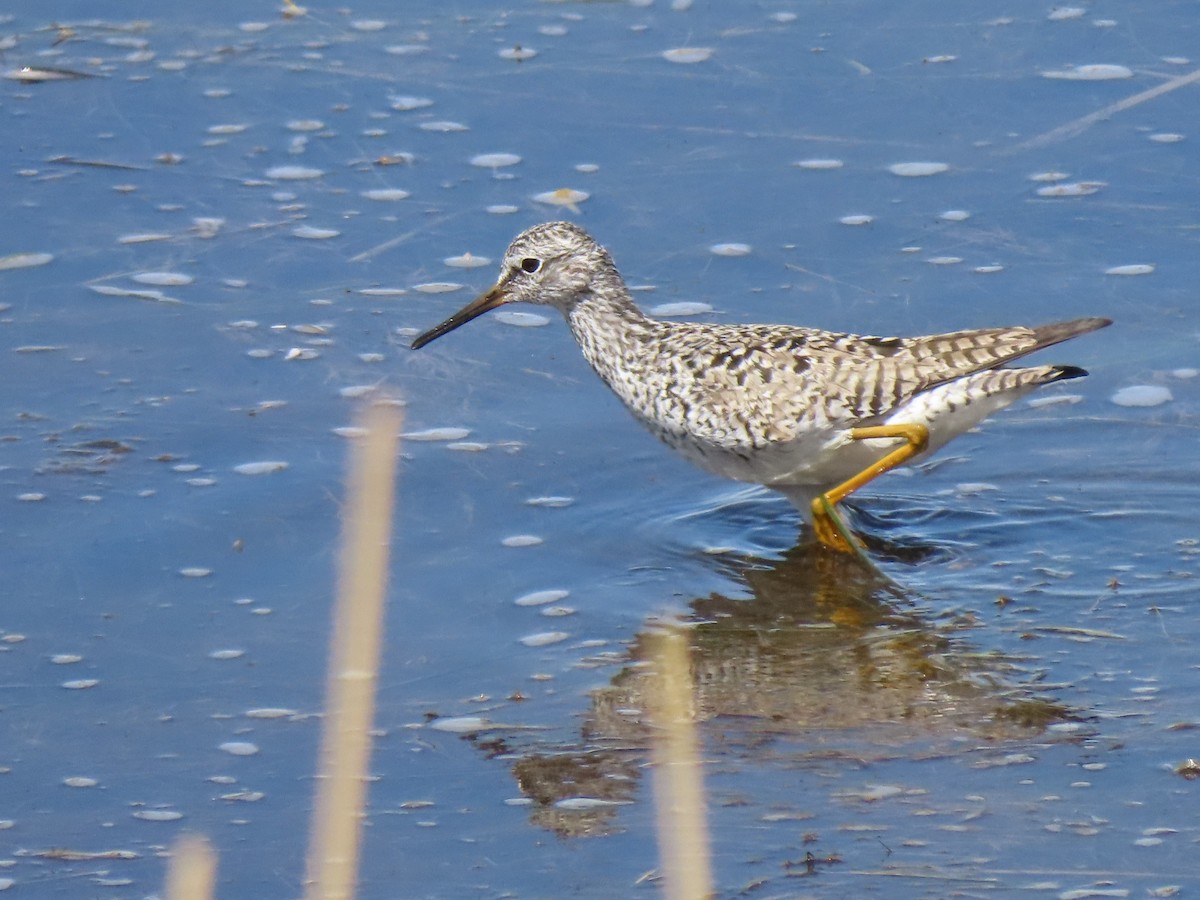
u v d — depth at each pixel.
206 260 14.95
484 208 15.59
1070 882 7.46
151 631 10.09
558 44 18.41
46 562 10.82
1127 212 14.91
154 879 7.80
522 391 13.20
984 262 14.37
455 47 18.42
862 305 13.82
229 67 18.11
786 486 11.71
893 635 9.97
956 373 11.07
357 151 16.58
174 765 8.76
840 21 18.62
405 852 7.96
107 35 18.88
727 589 10.62
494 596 10.52
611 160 16.28
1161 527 11.09
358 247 15.14
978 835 7.86
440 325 12.74
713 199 15.55
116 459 12.04
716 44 18.22
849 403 11.16
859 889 7.46
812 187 15.66
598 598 10.52
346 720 6.21
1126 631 9.85
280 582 10.62
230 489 11.69
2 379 13.12
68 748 8.93
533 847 7.95
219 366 13.38
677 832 6.88
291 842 8.06
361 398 12.95
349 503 11.48
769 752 8.70
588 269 12.20
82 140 16.78
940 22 18.45
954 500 11.68
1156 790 8.17
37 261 14.84
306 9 19.45
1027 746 8.66
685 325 12.15
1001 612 10.18
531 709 9.25
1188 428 12.20
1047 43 17.78
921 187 15.56
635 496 11.84
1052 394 12.80
